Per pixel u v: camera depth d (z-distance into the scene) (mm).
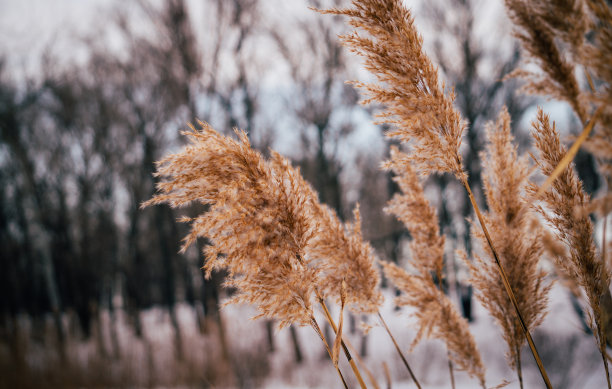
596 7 865
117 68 18859
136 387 6324
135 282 20625
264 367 8273
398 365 8078
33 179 17453
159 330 12719
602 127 836
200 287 16969
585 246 1137
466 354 1670
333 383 7984
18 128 16969
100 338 7766
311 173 16734
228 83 15328
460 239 12430
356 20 1260
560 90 1184
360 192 20922
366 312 1638
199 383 6766
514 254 1420
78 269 17938
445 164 1292
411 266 1846
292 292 1228
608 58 833
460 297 12555
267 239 1210
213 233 1210
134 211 20922
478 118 12930
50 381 5891
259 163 1253
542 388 5699
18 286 16422
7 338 6426
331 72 14570
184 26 15125
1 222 18188
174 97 15844
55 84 17344
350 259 1582
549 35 1132
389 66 1251
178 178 1167
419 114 1229
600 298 1121
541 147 1249
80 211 20203
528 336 1205
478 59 13414
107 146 20078
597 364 6277
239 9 14438
